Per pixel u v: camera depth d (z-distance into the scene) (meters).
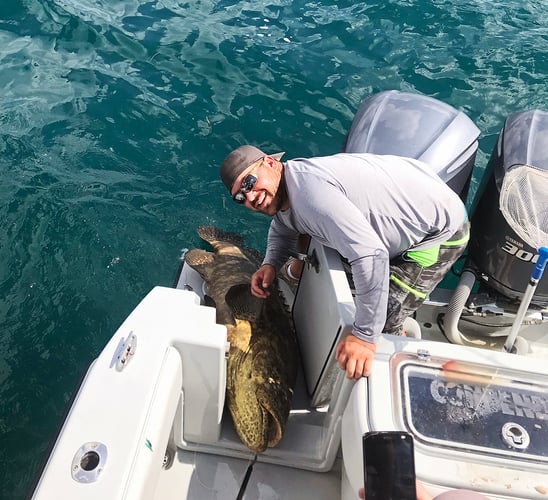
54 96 5.19
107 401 1.62
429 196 2.17
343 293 2.04
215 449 2.26
